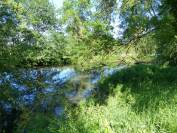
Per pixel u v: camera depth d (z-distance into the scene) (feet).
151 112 24.03
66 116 27.81
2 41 40.42
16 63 41.55
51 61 105.70
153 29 47.73
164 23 45.60
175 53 50.29
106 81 44.73
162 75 43.29
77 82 52.26
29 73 48.42
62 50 106.52
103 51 53.98
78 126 24.04
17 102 37.35
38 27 114.32
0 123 31.91
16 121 32.45
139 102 28.17
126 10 49.47
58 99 39.52
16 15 44.65
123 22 50.62
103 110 26.94
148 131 20.84
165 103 25.71
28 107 37.24
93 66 57.31
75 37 56.03
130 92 33.78
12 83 42.11
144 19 46.80
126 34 50.90
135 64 56.29
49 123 27.40
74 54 56.70
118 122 22.65
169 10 45.85
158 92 31.96
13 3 45.42
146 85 37.58
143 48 55.36
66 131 23.50
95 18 54.03
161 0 46.78
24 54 44.78
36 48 52.75
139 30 49.60
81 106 30.25
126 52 55.67
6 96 37.52
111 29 51.70
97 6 54.65
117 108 26.76
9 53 40.86
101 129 22.47
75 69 62.23
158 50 54.34
